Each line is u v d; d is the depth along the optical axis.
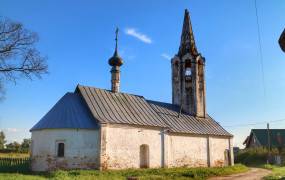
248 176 25.55
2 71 21.11
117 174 21.89
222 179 23.11
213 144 33.81
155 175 22.17
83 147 23.84
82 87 27.27
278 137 57.12
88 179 18.73
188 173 23.83
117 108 27.36
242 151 53.38
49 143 24.05
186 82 35.78
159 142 28.19
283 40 11.23
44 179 17.77
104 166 23.69
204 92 36.12
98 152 23.84
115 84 29.86
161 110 32.12
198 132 31.89
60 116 24.66
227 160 35.56
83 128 23.98
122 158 25.03
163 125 28.80
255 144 60.06
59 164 23.58
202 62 36.47
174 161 29.22
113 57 30.36
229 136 35.97
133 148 25.97
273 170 32.31
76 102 26.12
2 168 24.64
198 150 31.86
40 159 24.25
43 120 25.17
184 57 36.03
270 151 46.78
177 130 29.83
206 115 36.09
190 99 35.31
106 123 24.27
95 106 25.89
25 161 26.30
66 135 23.89
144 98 32.06
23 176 18.22
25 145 74.62
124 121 25.78
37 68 21.98
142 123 27.02
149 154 27.16
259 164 44.56
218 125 36.34
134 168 25.50
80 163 23.59
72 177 19.06
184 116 33.72
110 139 24.45
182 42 37.41
